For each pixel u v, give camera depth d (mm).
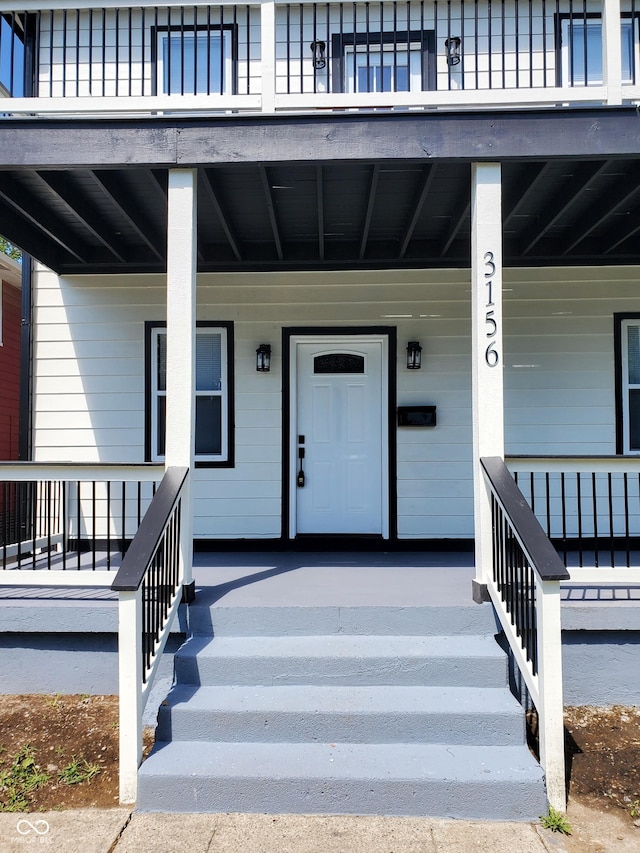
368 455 5570
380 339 5539
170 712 2930
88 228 4523
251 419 5516
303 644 3328
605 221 4727
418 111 3514
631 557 4918
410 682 3176
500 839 2502
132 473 3689
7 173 3801
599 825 2604
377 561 4957
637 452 5441
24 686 3672
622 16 5844
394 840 2490
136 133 3568
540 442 5441
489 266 3590
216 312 5520
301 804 2645
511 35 5750
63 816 2650
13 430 8984
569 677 3570
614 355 5449
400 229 4871
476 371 3607
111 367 5543
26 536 5504
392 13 5844
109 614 3570
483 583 3525
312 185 4035
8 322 8852
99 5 3969
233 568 4645
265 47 3797
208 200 4211
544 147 3496
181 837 2504
